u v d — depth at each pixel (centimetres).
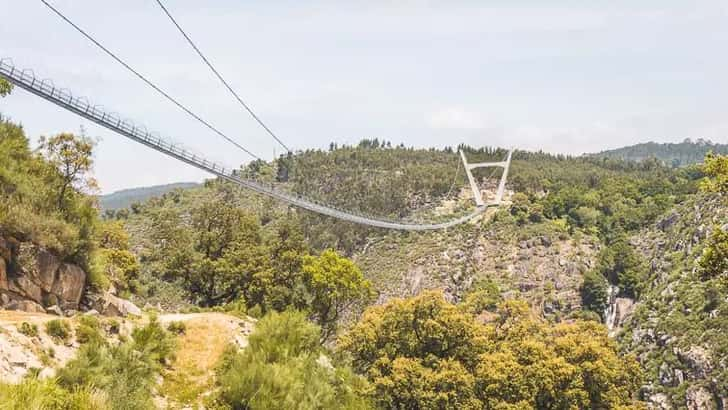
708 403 9669
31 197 3803
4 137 4069
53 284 3631
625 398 5325
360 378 4934
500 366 5019
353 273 6944
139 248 12850
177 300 8319
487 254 18412
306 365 3619
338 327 7400
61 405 1838
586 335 5684
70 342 2895
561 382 5072
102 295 4003
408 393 4750
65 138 4116
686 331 11381
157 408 2789
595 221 19925
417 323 5453
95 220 4284
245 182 6016
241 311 5156
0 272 3344
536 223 19850
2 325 2689
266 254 6569
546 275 17300
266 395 3109
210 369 3459
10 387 1730
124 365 2812
